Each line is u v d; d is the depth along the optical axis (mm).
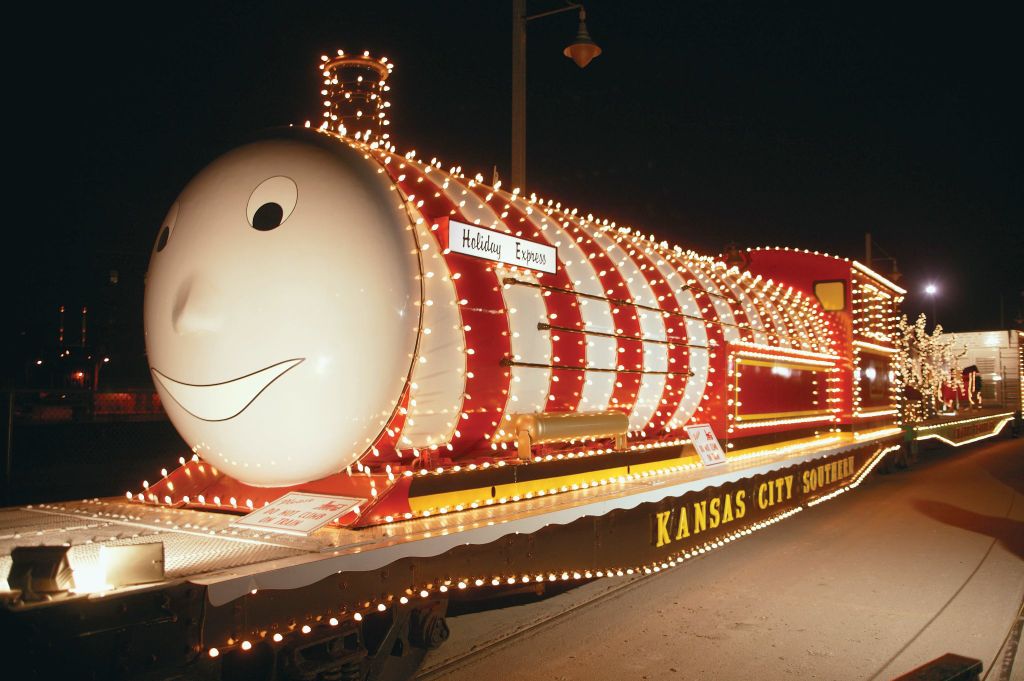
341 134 5277
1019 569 7801
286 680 3557
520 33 9078
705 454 7613
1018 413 29000
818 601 6652
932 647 5508
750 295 9977
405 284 4566
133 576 2939
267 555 3588
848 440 11820
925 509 11453
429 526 4375
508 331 5406
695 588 7055
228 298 4406
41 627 2643
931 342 27359
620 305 6805
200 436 4762
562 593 6879
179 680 3262
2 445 8664
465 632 5766
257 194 4578
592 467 6297
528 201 6730
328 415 4387
